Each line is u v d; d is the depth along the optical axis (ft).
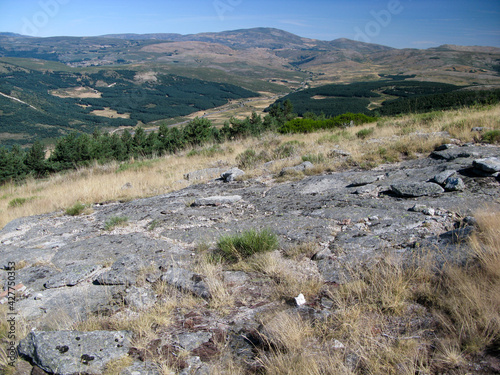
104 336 8.72
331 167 26.48
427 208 14.82
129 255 14.62
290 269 11.96
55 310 11.08
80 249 16.92
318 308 9.25
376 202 17.20
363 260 11.46
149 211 22.84
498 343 6.87
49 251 17.30
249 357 7.79
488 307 7.62
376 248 12.21
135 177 37.81
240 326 9.04
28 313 11.10
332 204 18.25
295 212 18.08
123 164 51.37
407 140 29.40
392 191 18.44
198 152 48.14
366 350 7.34
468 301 8.01
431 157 24.52
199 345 8.44
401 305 8.60
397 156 26.78
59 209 28.66
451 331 7.37
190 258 14.19
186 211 21.39
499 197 14.71
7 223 25.38
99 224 21.66
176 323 9.57
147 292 11.34
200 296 10.85
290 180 25.53
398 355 7.00
